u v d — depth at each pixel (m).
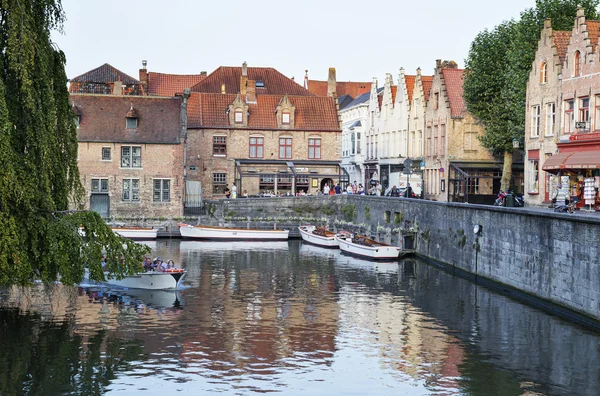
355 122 90.50
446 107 63.09
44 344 27.03
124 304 33.94
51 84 25.86
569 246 30.06
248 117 78.38
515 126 53.19
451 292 37.41
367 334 28.94
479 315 31.89
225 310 33.00
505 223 36.84
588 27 43.59
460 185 62.62
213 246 58.53
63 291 36.53
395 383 23.28
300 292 37.50
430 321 30.94
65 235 25.11
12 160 23.72
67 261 24.94
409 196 57.81
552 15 52.69
